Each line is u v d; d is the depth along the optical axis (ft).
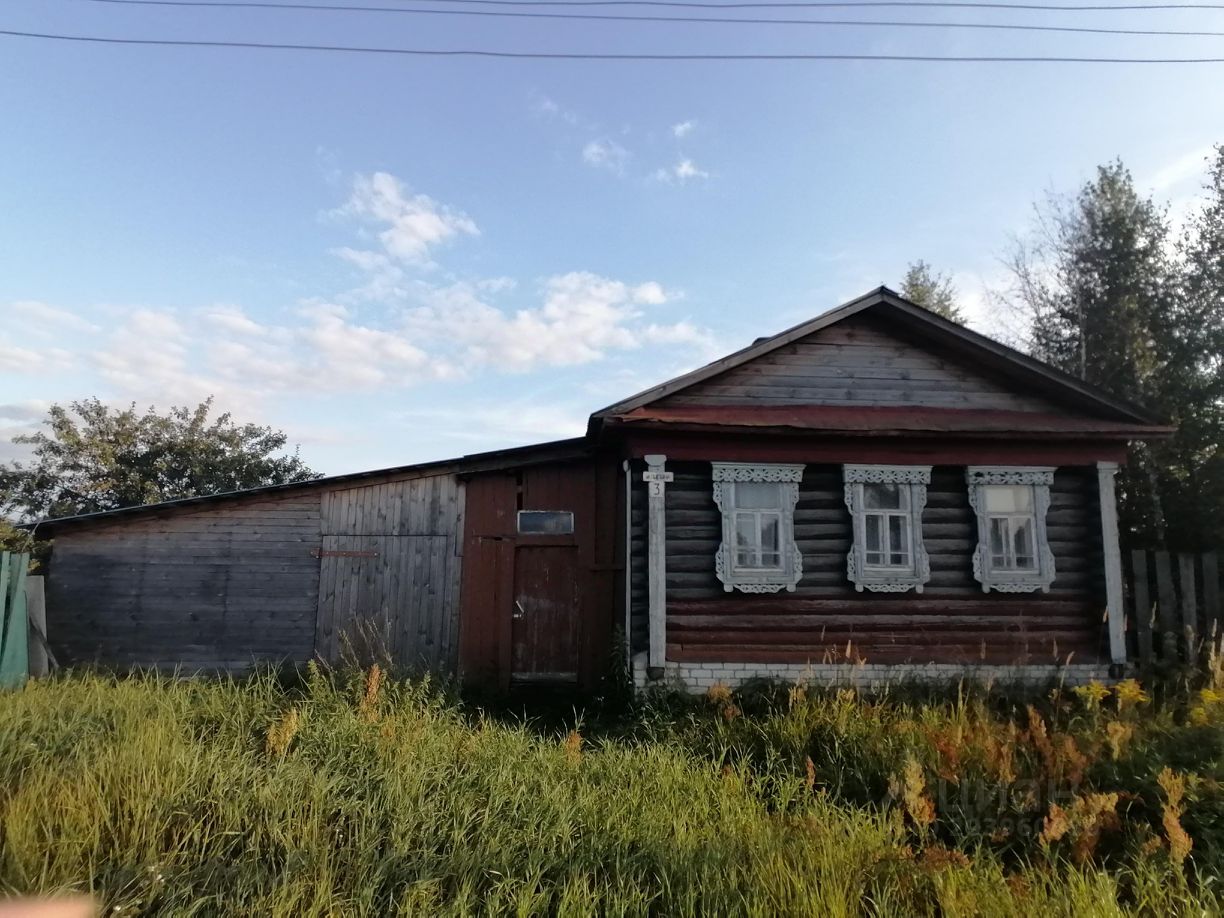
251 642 39.47
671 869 14.67
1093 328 67.51
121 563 39.40
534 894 13.60
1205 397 58.44
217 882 13.26
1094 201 69.41
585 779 20.07
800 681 32.40
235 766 17.57
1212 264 60.95
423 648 39.99
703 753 24.81
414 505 41.11
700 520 36.27
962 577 36.94
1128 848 16.96
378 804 16.76
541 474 41.63
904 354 40.11
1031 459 37.55
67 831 13.80
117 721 20.26
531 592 40.81
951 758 20.10
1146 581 36.63
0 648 31.89
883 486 37.32
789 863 15.01
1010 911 13.23
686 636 35.29
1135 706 28.19
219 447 79.51
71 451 71.97
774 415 36.83
